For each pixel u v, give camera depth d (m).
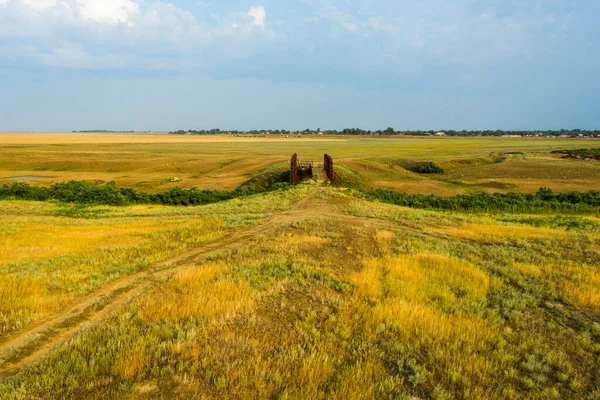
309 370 5.46
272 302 7.75
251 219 18.69
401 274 10.18
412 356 6.18
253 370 5.36
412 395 5.21
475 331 7.15
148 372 5.25
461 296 9.20
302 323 6.88
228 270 9.75
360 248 12.94
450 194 48.47
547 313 8.40
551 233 17.53
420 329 7.00
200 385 4.99
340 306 7.71
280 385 5.11
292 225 16.80
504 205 31.53
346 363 5.79
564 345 7.00
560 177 60.84
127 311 7.23
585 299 9.05
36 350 5.97
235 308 7.28
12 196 32.66
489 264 11.84
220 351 5.81
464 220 21.23
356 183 48.69
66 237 15.68
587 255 13.86
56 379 4.98
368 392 5.08
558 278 10.68
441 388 5.40
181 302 7.46
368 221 18.78
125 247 13.26
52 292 8.52
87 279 9.46
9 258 11.79
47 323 6.96
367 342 6.45
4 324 6.76
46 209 25.70
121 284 9.22
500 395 5.39
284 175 51.41
